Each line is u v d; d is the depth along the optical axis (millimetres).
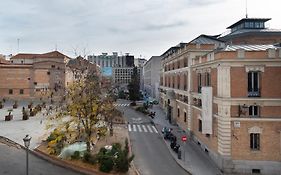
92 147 31156
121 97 101875
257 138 25438
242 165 25266
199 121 34188
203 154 31000
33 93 74438
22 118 48062
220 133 25891
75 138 30719
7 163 26422
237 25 52906
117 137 38062
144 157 29594
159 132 42969
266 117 25078
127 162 24328
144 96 102812
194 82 36875
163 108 67500
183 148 33125
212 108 28094
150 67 100562
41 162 27109
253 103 25203
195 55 38406
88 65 49656
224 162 25281
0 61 82312
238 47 28219
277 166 25031
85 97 29172
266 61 25031
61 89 67250
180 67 45500
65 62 77938
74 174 24234
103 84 48344
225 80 25391
